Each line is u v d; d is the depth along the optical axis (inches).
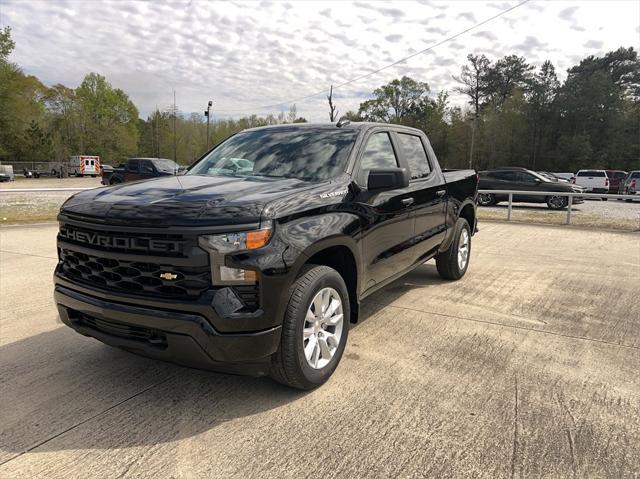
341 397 122.9
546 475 92.1
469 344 159.0
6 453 98.9
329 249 134.8
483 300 210.8
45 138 2637.8
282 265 110.1
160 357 110.9
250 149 166.7
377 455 98.3
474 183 255.0
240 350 106.3
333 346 131.9
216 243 103.3
